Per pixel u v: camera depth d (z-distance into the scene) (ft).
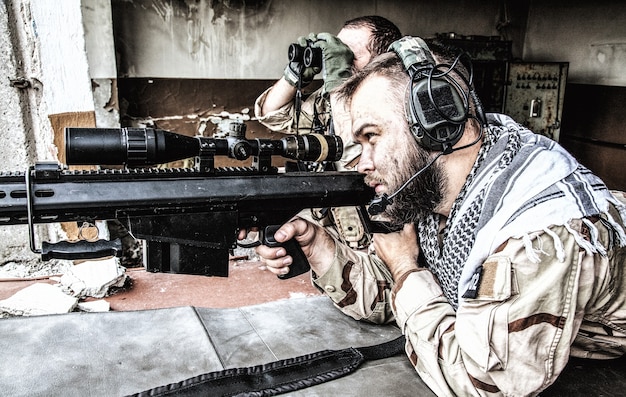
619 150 12.78
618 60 12.67
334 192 5.27
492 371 4.07
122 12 10.33
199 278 10.21
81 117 10.13
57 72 9.77
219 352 5.65
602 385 5.08
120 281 9.48
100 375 5.15
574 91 13.99
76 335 5.90
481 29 14.26
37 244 10.53
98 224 10.75
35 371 5.17
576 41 13.71
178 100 11.24
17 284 9.82
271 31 11.71
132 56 10.62
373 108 4.59
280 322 6.42
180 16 10.84
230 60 11.50
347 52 7.97
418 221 5.13
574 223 4.14
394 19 12.92
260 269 10.78
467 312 4.26
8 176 4.04
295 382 5.04
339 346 5.88
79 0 9.57
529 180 4.38
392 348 5.74
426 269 5.17
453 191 4.83
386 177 4.71
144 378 5.12
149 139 4.17
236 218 4.89
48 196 4.08
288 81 9.53
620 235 4.34
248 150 4.81
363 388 5.03
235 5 11.22
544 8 14.39
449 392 4.49
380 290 6.23
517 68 12.70
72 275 9.37
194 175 4.69
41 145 10.29
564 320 4.02
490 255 4.28
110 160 4.14
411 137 4.54
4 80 9.75
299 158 5.12
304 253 5.71
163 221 4.55
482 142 4.82
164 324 6.21
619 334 4.90
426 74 4.40
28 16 9.48
